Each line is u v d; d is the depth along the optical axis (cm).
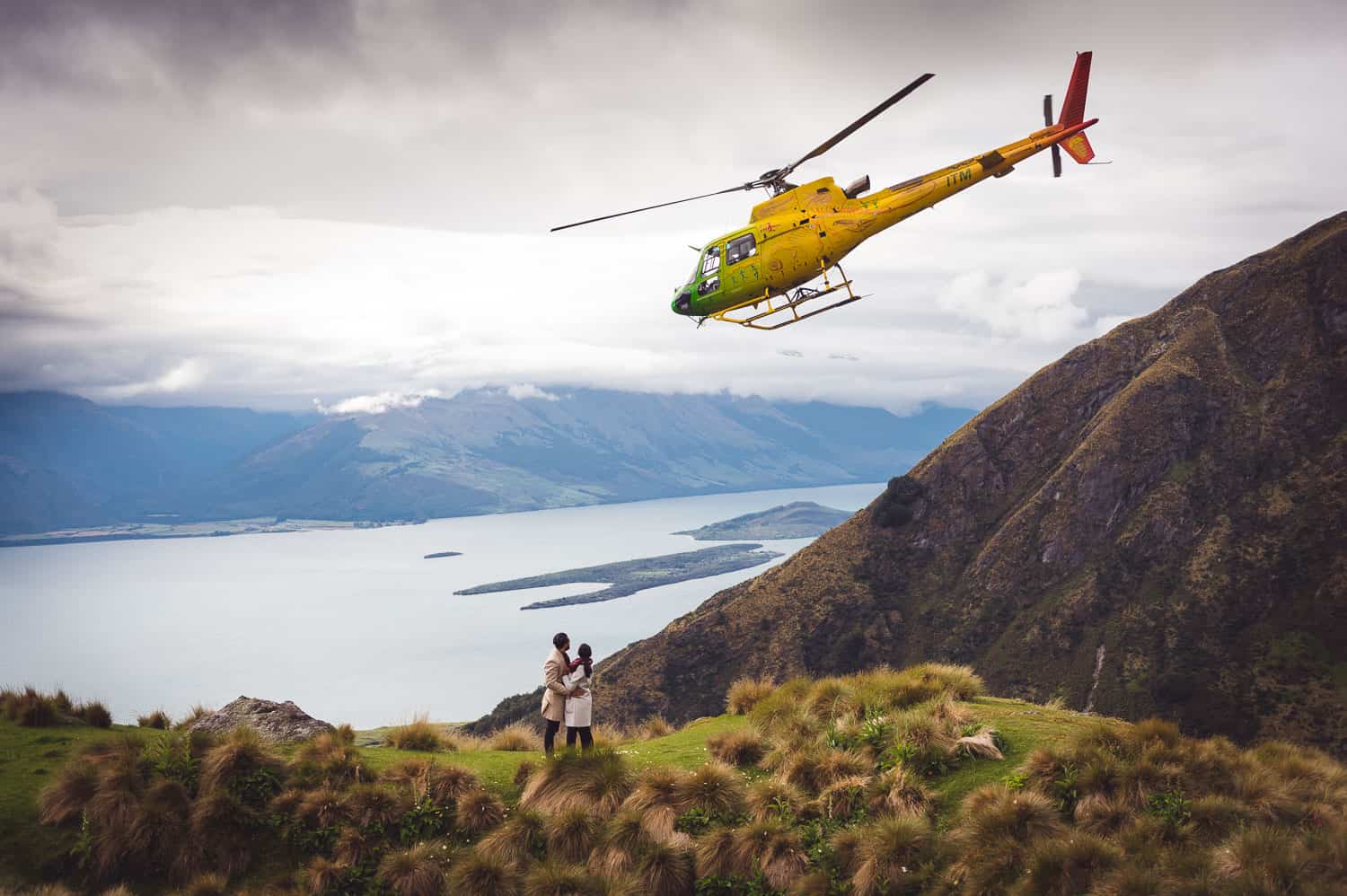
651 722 2125
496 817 1443
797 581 13088
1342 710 8662
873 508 14188
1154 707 9488
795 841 1317
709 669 11938
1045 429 14200
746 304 2689
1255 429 12088
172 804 1374
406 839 1405
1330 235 13425
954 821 1323
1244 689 9281
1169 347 13788
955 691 1842
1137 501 12144
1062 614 11194
